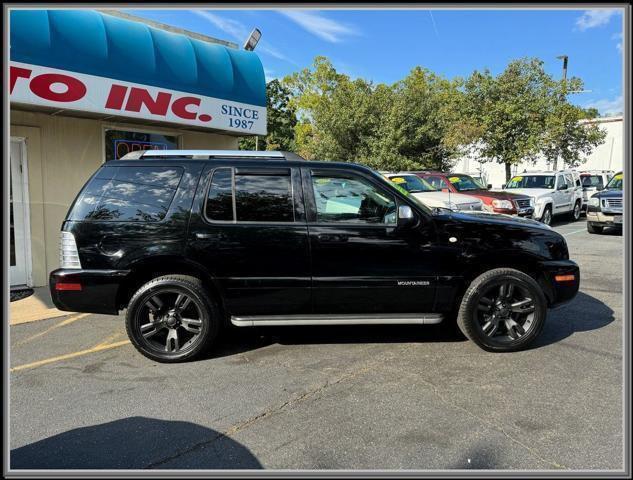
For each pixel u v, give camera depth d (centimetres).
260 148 3209
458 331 503
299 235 421
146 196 426
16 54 597
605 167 3666
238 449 285
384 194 432
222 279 421
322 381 380
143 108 733
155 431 307
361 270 425
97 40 675
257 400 348
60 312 595
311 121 4328
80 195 427
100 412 333
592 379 376
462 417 319
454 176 1322
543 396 347
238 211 426
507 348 435
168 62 763
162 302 429
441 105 2798
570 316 546
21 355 446
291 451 282
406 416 321
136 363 425
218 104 840
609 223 1297
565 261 449
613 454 274
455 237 429
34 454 281
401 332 501
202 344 425
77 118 748
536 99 2112
